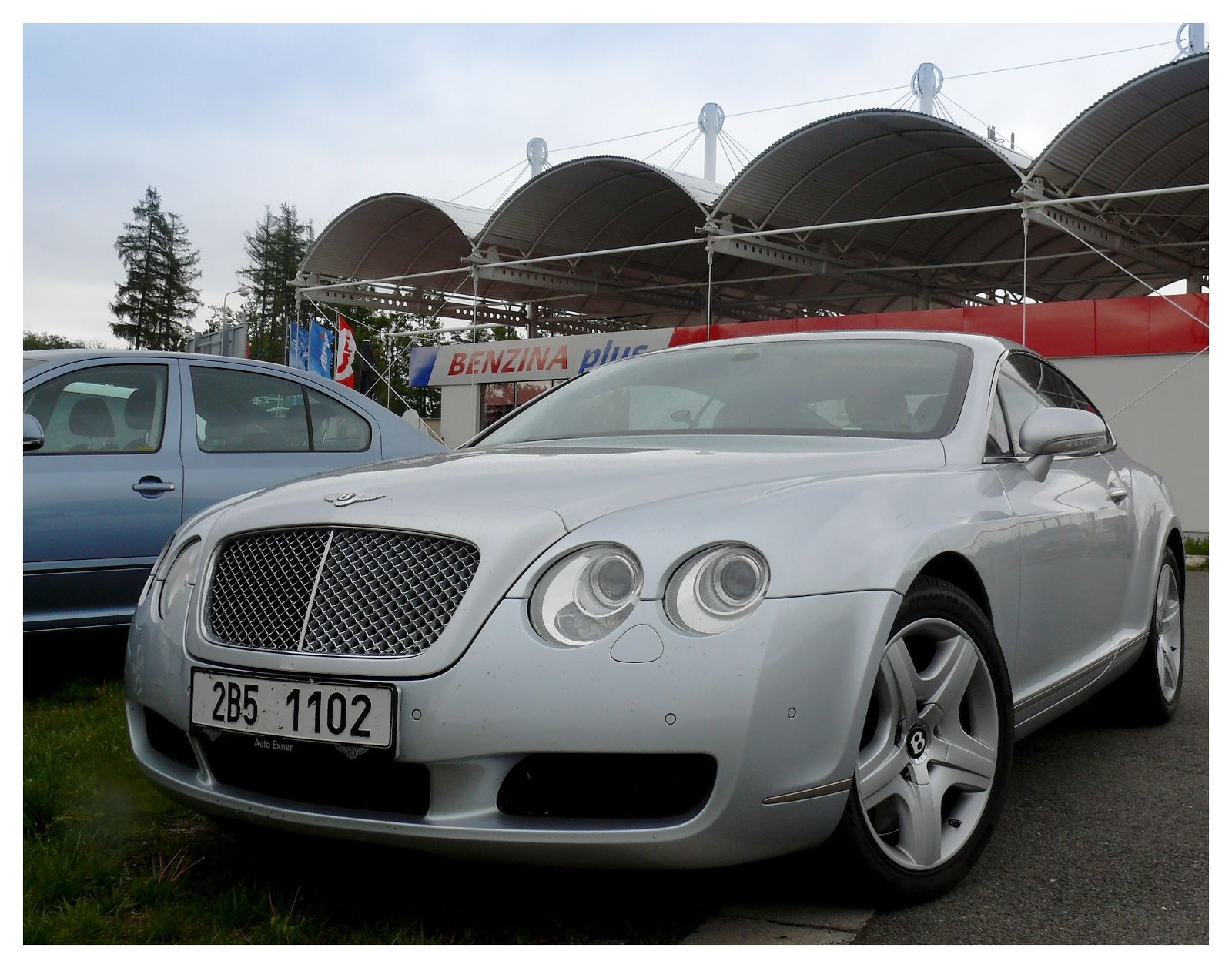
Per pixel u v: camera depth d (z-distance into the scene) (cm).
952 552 235
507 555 206
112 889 234
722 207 1903
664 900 225
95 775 305
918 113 1645
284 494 247
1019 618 270
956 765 235
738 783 192
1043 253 2370
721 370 336
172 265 8788
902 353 321
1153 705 383
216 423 474
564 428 333
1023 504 279
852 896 217
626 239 2409
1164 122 1517
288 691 211
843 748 203
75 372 441
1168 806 295
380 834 203
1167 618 401
